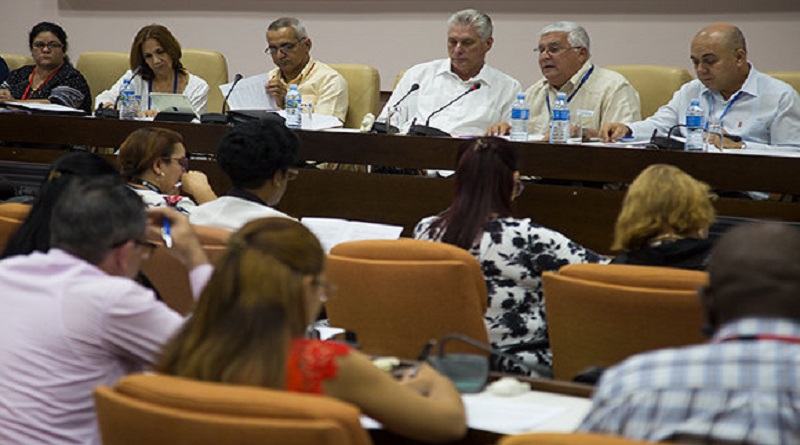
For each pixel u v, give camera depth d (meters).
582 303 2.78
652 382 1.53
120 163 4.12
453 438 1.98
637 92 5.98
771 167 4.34
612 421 1.54
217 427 1.58
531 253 3.27
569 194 4.76
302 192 5.19
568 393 2.33
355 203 5.11
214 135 5.21
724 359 1.51
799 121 5.48
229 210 3.53
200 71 6.86
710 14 6.99
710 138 4.94
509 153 3.38
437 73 6.26
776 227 1.59
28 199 4.74
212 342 1.80
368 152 4.96
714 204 4.55
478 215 3.31
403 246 3.06
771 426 1.45
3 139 5.59
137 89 6.62
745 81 5.52
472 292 2.99
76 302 2.24
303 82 6.37
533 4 7.45
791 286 1.53
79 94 6.84
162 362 1.85
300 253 1.83
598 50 7.30
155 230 2.65
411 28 7.82
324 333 2.91
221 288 1.82
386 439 2.13
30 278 2.30
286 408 1.58
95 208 2.30
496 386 2.32
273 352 1.79
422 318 3.01
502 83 6.20
